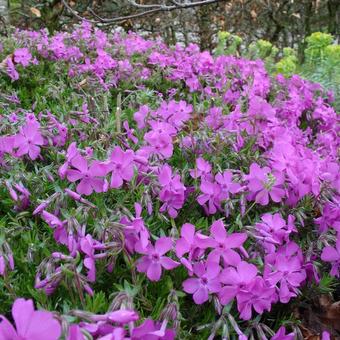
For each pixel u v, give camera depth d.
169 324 0.20
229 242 0.21
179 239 0.20
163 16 1.18
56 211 0.23
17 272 0.23
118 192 0.26
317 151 0.39
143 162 0.24
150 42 0.68
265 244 0.24
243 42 1.23
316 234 0.28
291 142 0.34
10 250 0.20
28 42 0.61
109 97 0.46
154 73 0.53
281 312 0.26
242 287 0.20
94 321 0.15
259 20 1.25
